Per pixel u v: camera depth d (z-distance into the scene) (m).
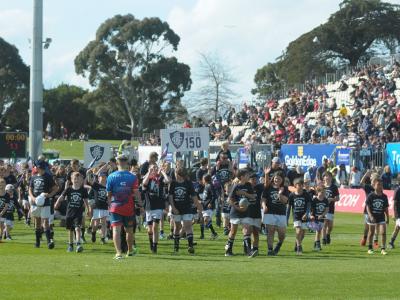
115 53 91.06
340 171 38.41
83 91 113.12
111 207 17.92
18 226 28.95
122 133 106.56
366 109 50.72
